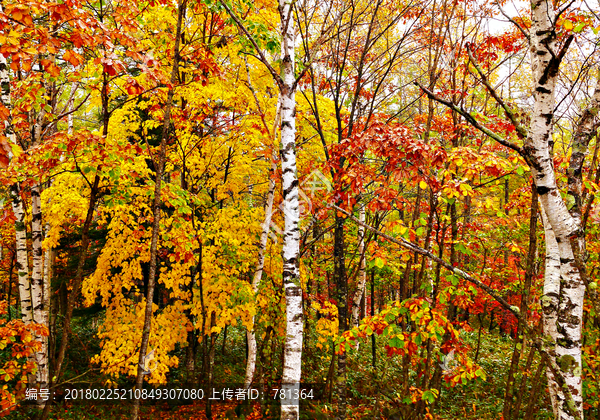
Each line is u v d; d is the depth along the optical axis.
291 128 4.31
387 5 6.28
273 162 7.50
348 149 4.96
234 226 7.93
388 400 9.18
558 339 3.09
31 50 3.15
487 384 10.33
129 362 7.15
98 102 5.47
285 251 4.30
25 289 6.29
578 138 3.29
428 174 4.52
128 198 6.02
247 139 7.93
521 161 4.45
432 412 8.17
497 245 8.34
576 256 3.00
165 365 7.32
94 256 11.03
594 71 5.32
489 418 8.38
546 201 3.03
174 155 7.40
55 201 6.75
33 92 4.77
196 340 10.57
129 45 4.09
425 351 6.58
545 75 2.90
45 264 7.85
